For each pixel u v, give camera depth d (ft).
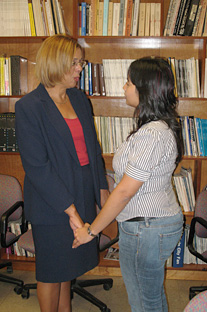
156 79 4.14
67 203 4.74
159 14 7.92
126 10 7.89
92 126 5.76
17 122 4.71
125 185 4.05
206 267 8.54
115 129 8.38
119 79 8.20
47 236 5.02
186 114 8.96
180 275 8.58
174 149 4.27
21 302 7.55
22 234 7.47
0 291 8.00
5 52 9.03
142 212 4.28
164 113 4.25
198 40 8.23
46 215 4.91
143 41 8.43
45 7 7.95
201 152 8.24
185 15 7.75
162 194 4.37
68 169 4.90
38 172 4.67
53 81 4.83
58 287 5.43
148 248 4.32
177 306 7.36
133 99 4.43
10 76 8.30
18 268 8.95
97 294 7.94
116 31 8.04
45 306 5.35
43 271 5.14
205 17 7.79
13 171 9.56
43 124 4.73
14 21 8.12
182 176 8.41
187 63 8.06
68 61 4.70
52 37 4.88
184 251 8.63
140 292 4.60
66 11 8.68
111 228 9.44
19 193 7.73
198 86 8.10
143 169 3.94
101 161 6.07
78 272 5.26
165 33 7.89
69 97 5.50
